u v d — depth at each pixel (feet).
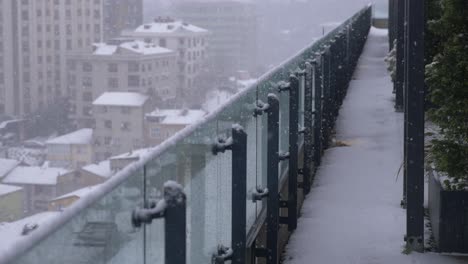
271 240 22.95
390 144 44.11
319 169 38.32
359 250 25.48
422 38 25.03
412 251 25.23
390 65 64.59
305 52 34.14
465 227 25.13
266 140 24.07
